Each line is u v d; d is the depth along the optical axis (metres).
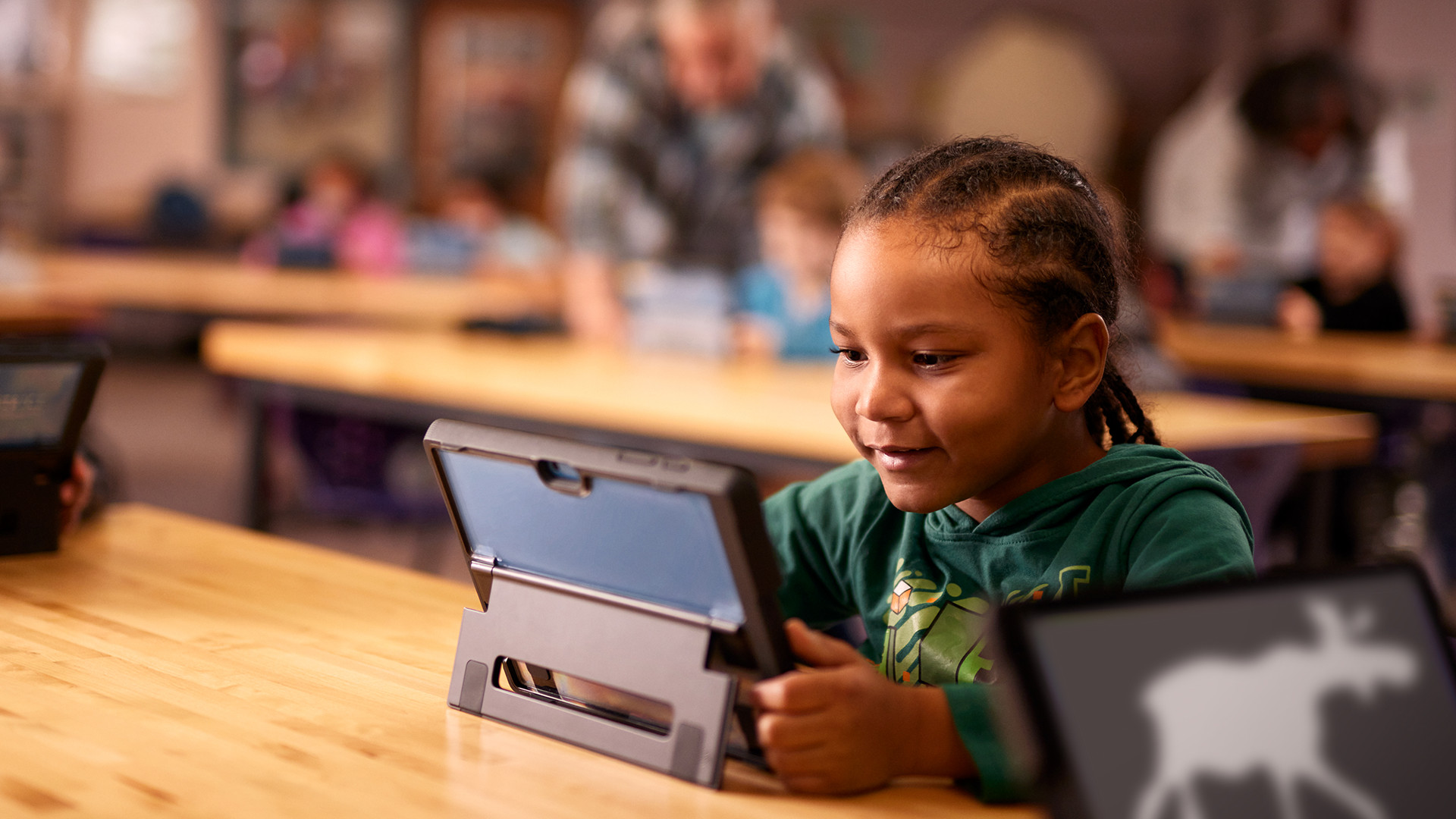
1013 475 0.96
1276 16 7.51
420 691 0.95
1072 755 0.58
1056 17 7.91
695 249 5.19
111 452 5.60
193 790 0.75
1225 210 6.85
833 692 0.76
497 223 7.27
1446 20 6.84
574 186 5.30
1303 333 4.82
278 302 4.86
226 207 9.34
